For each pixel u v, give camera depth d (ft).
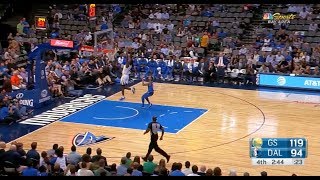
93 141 48.39
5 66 66.95
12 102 55.31
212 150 46.39
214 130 52.34
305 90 71.56
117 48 81.82
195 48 82.48
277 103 63.82
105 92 68.44
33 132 51.21
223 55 77.05
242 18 90.53
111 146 47.26
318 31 84.69
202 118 56.70
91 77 71.67
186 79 77.20
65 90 66.18
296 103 63.93
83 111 59.11
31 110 59.11
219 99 65.57
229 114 58.39
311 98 66.64
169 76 77.41
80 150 46.11
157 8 95.04
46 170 33.86
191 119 56.29
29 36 88.02
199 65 75.87
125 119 56.18
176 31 88.89
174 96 66.85
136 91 69.31
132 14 95.35
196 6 93.50
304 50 80.12
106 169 34.40
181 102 63.72
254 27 89.61
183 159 44.06
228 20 90.84
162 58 78.38
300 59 76.07
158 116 57.41
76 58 72.59
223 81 76.02
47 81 62.54
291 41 82.64
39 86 60.23
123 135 50.57
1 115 54.03
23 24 88.89
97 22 94.17
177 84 74.02
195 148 46.91
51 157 36.94
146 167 36.40
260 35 86.17
